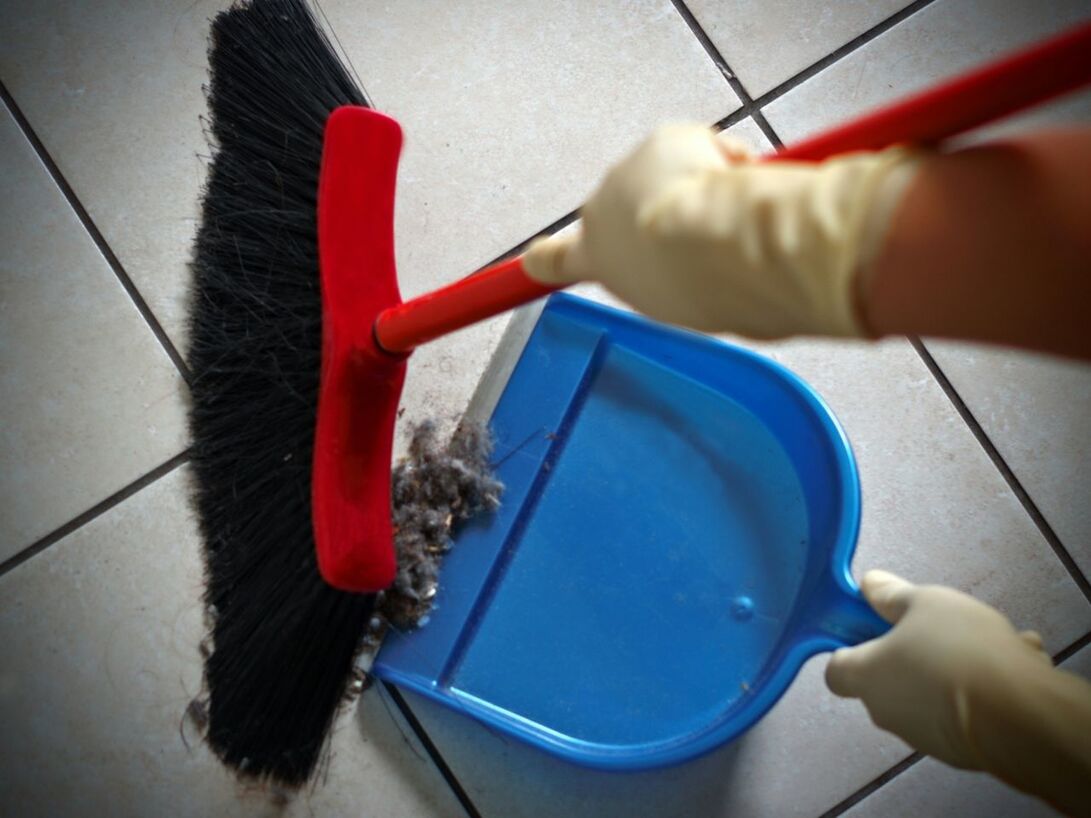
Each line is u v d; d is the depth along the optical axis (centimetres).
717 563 73
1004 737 45
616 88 82
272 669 69
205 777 72
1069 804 44
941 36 83
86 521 74
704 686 72
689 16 83
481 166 80
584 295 81
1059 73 25
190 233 76
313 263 68
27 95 76
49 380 74
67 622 73
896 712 50
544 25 82
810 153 34
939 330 27
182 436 75
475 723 75
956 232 25
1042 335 24
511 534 74
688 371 75
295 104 69
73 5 77
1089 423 81
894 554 79
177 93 77
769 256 31
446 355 78
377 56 80
